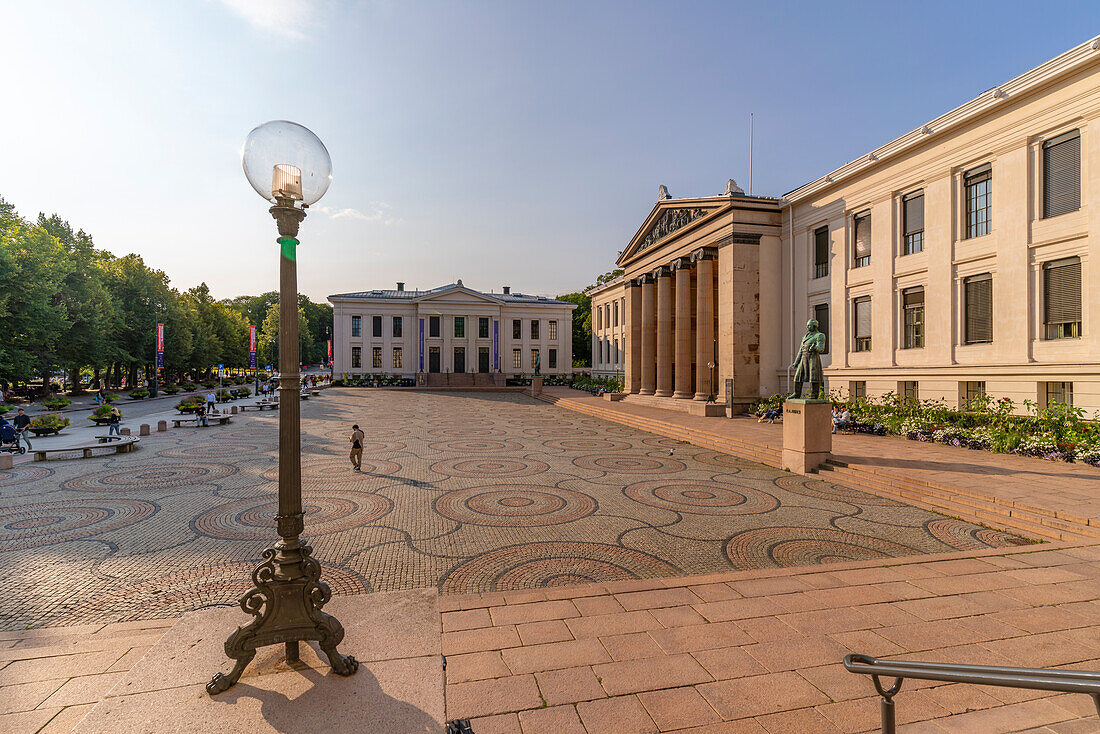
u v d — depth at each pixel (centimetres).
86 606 724
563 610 626
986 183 1947
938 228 2097
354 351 7081
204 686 397
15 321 3900
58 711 434
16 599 745
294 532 421
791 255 2864
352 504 1262
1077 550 843
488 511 1202
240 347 9081
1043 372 1736
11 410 3503
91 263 5162
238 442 2283
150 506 1241
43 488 1425
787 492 1373
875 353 2383
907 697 450
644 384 3853
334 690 393
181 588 786
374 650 451
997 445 1650
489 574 836
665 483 1486
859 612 617
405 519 1140
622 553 930
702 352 3134
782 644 541
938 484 1231
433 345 7188
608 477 1568
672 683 470
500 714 425
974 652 524
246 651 400
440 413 3647
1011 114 1834
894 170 2284
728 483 1481
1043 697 452
